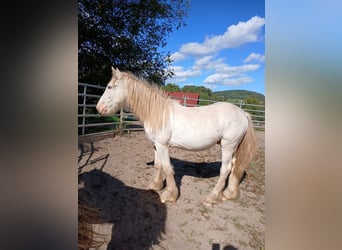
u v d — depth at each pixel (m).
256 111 9.23
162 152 2.57
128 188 2.87
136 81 2.55
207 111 2.53
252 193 3.08
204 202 2.68
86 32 6.85
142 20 7.63
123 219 2.27
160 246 2.02
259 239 2.19
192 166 3.89
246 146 2.71
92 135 4.73
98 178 3.02
